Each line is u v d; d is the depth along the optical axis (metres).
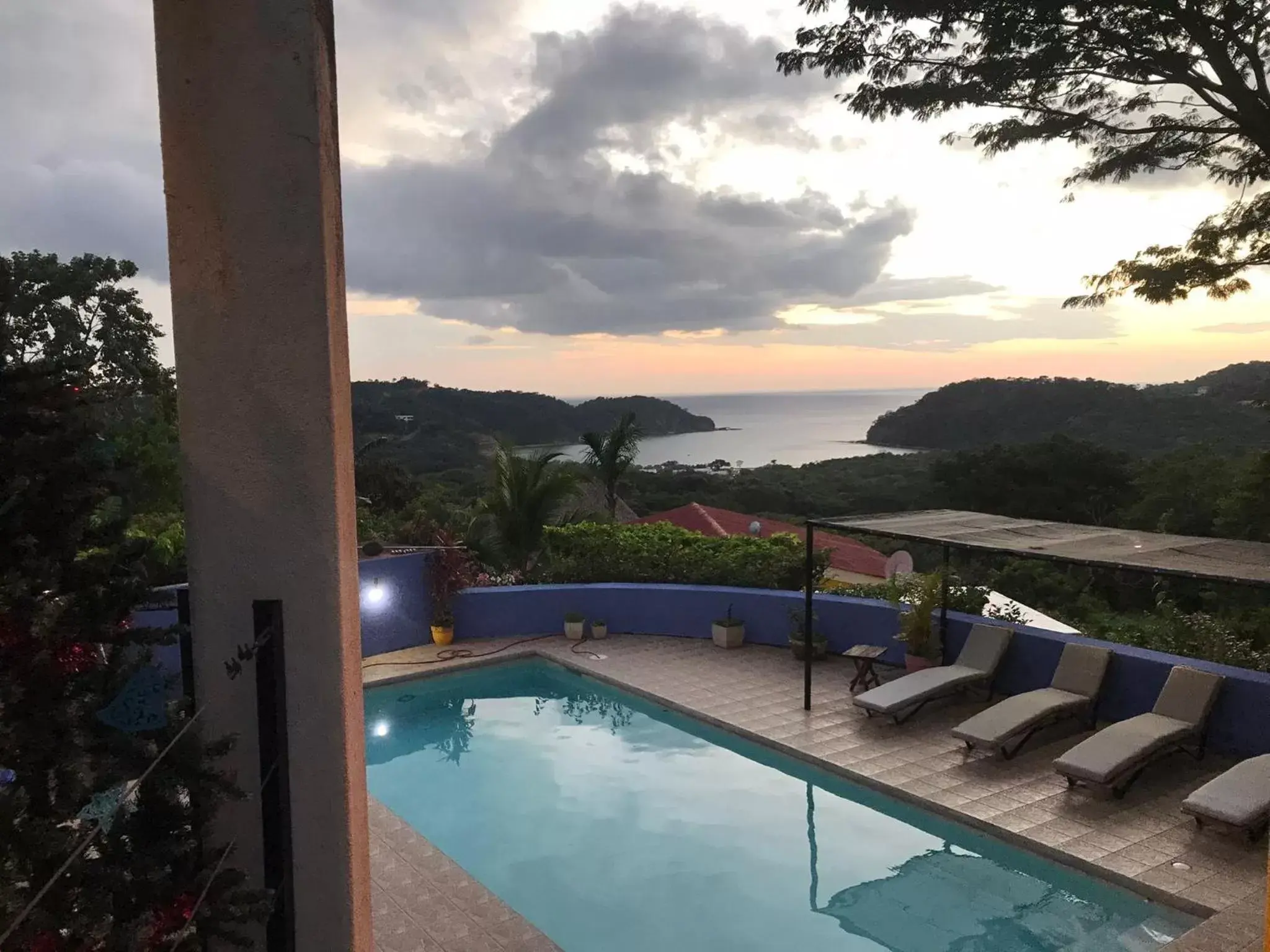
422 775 8.74
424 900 5.88
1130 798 7.20
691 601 12.59
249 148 2.43
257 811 2.63
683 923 6.05
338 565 2.54
